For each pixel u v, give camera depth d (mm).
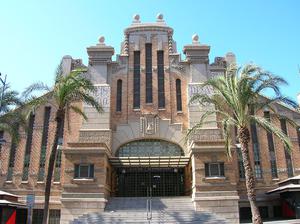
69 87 25594
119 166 35844
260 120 22906
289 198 31719
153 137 35688
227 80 24453
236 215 29500
